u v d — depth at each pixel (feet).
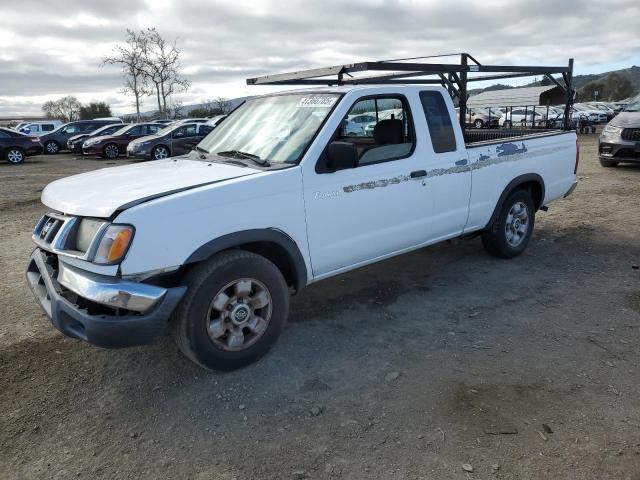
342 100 12.98
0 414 10.29
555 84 20.21
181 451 9.16
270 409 10.25
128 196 10.25
